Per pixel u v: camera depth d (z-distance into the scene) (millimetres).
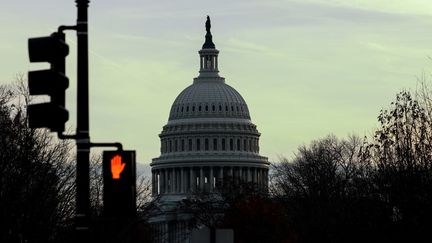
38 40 28359
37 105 28344
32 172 74625
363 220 92062
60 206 87438
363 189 101312
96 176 103688
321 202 145750
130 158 29250
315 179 163625
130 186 29156
